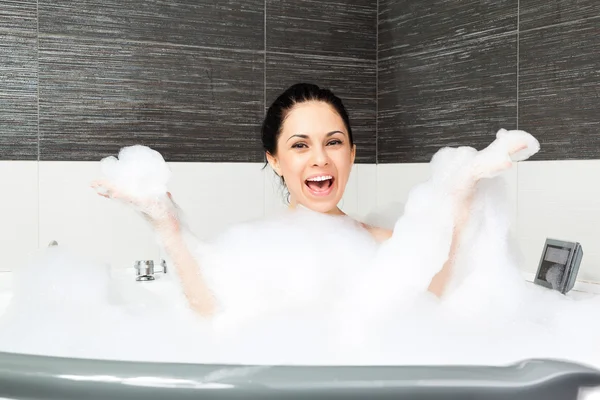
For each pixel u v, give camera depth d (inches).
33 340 48.5
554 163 77.6
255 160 98.6
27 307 54.2
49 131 87.5
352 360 42.1
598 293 69.7
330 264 54.1
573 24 75.2
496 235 50.2
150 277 83.4
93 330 50.0
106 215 90.0
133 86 91.5
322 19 103.0
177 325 49.8
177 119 93.9
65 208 88.4
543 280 69.9
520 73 82.0
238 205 97.4
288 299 51.6
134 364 21.8
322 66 103.3
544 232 78.9
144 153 45.7
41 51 86.9
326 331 46.5
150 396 20.9
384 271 50.0
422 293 49.9
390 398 21.5
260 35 98.7
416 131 99.3
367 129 107.0
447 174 48.1
